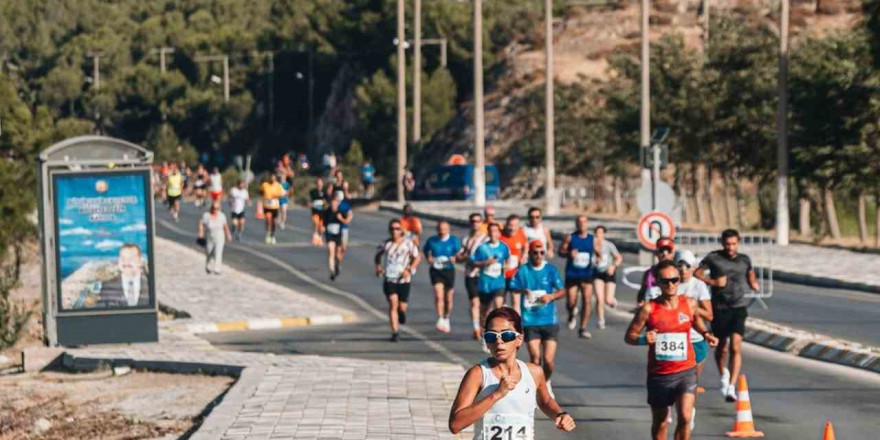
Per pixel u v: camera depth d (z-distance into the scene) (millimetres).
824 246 68938
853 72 69500
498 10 165500
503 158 143125
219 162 187500
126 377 33812
